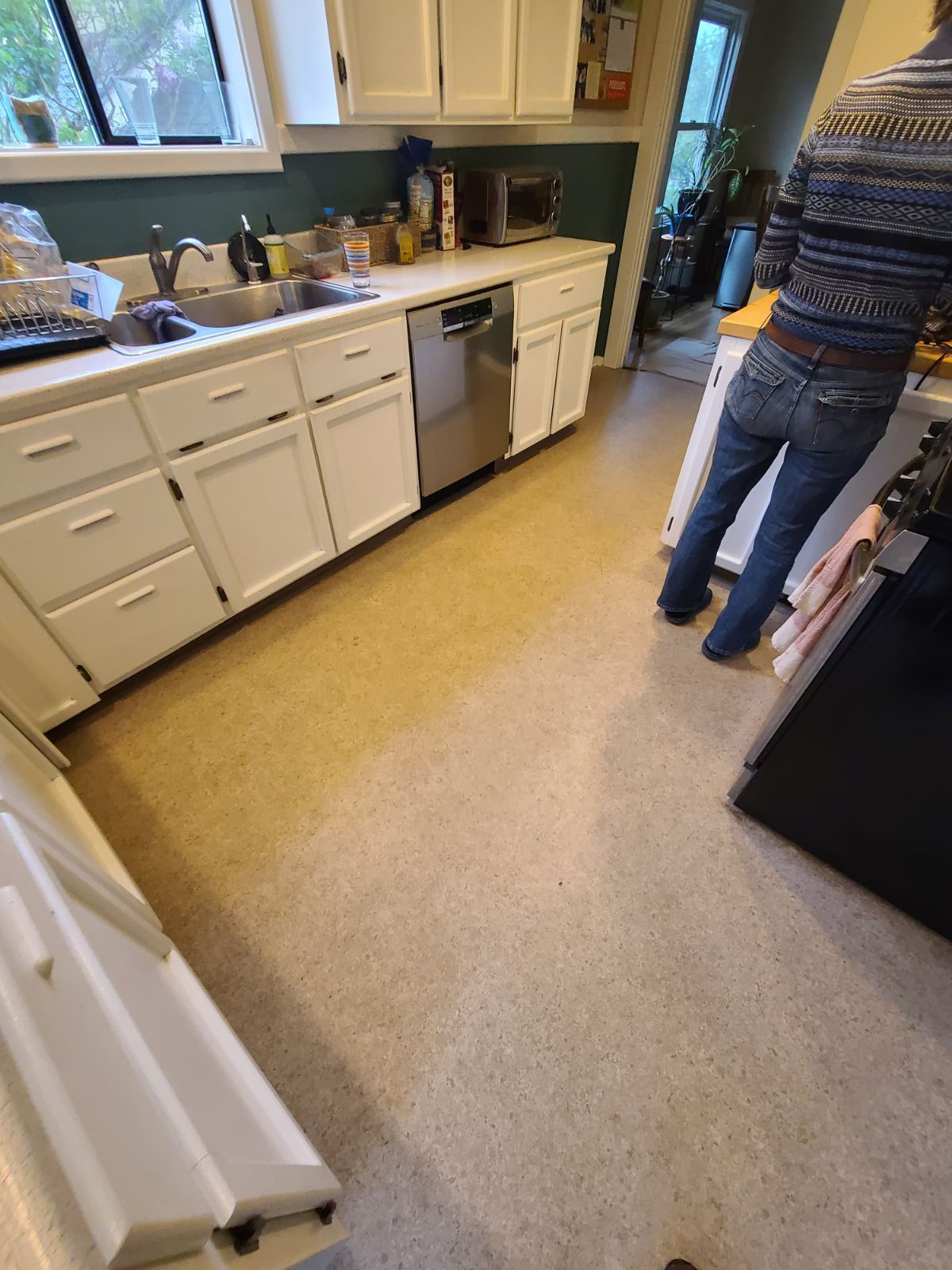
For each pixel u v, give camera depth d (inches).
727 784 58.4
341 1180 36.1
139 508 58.6
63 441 50.8
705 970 45.4
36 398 47.9
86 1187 14.1
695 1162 36.8
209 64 73.2
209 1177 18.7
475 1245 34.0
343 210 89.8
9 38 60.5
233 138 79.1
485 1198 35.5
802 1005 43.6
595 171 129.4
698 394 143.1
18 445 48.6
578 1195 35.6
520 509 100.3
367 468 81.1
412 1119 38.4
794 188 45.7
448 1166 36.6
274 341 62.9
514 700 66.9
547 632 75.9
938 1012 43.3
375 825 55.0
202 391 59.0
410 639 75.0
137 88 69.7
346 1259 33.5
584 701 66.7
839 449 51.8
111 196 67.7
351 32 65.4
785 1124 38.2
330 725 64.3
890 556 35.3
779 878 51.2
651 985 44.5
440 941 47.0
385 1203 35.4
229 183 76.3
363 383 74.7
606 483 107.1
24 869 24.7
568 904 49.3
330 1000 43.9
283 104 75.1
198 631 70.2
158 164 69.1
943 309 44.4
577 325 105.7
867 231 41.6
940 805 42.0
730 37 183.2
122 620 61.9
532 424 108.7
